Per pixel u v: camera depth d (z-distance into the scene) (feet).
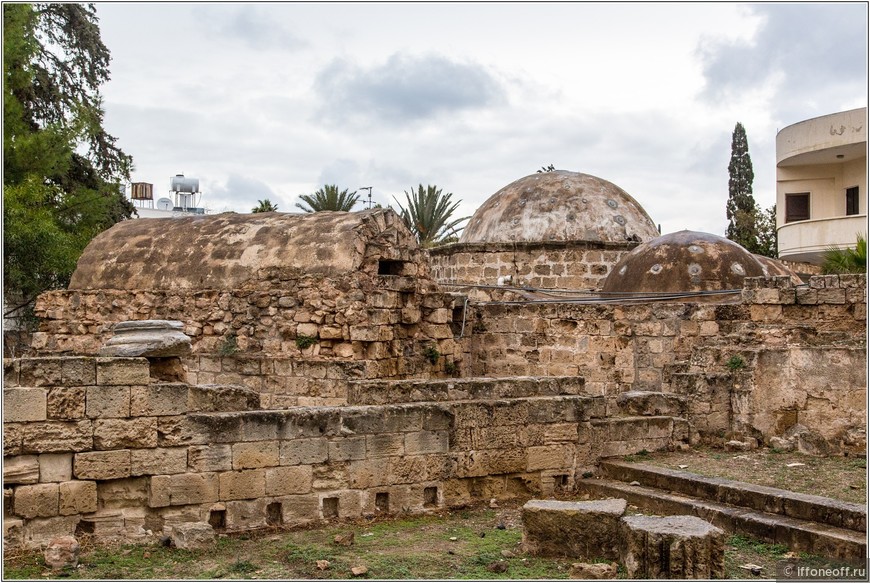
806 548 35.96
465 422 43.91
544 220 100.83
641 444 51.49
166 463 36.99
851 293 57.88
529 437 45.75
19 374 34.76
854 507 36.83
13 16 110.73
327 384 62.23
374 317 65.00
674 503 41.68
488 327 80.07
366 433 41.19
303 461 39.73
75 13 136.67
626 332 73.92
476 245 99.25
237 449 38.34
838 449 51.96
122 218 143.02
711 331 70.49
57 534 34.96
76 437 35.40
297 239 70.33
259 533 38.32
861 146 124.77
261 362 65.67
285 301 66.85
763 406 55.21
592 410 48.01
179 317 72.02
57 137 114.01
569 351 76.23
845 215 134.10
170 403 37.17
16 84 113.19
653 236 103.19
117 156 143.64
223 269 72.13
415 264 72.02
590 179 105.81
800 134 130.21
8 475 34.09
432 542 37.47
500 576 32.68
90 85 138.92
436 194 175.73
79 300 78.13
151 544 36.29
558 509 35.32
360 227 67.77
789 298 59.52
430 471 42.73
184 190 179.83
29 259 99.81
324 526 39.73
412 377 68.95
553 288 94.17
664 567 31.73
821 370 54.13
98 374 35.96
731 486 41.19
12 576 31.81
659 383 72.18
